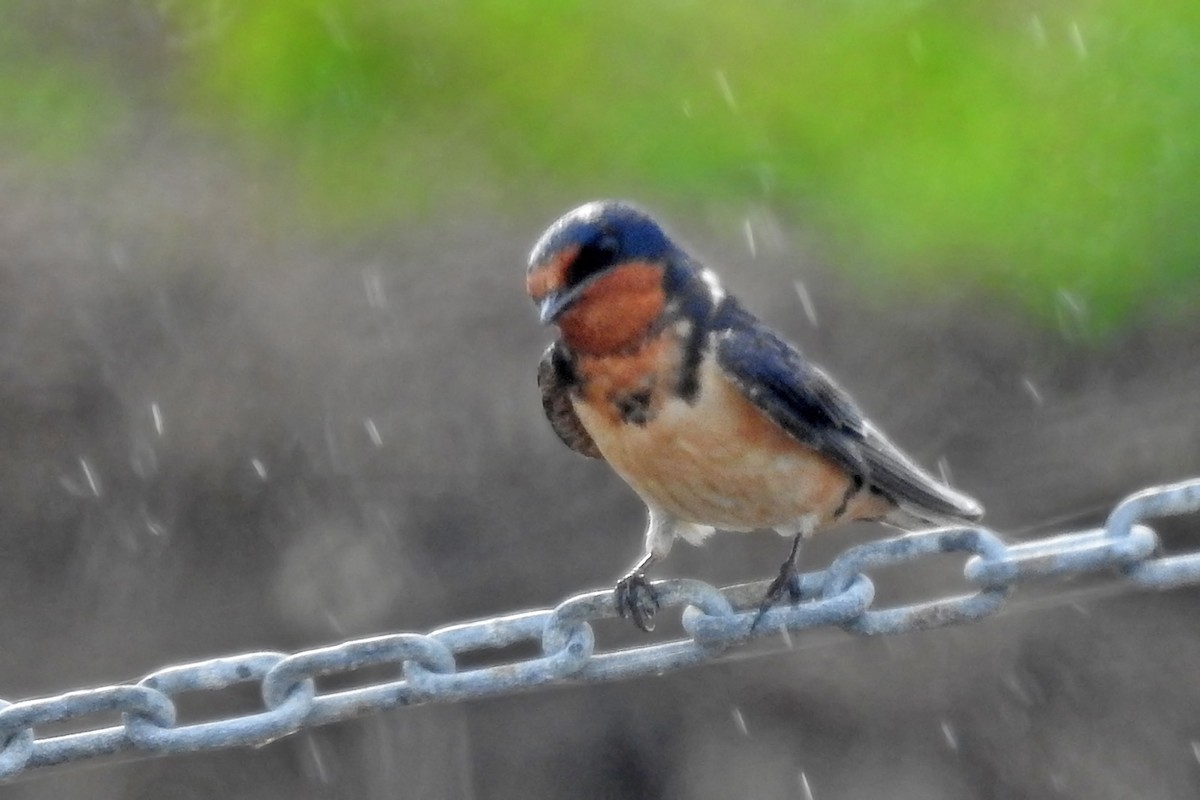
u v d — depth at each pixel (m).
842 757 13.84
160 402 14.09
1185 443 13.66
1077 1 16.89
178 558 13.66
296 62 17.45
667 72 17.12
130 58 17.56
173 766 13.73
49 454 13.89
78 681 13.38
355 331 14.43
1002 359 14.19
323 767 13.95
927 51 16.84
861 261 14.85
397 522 13.60
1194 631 13.91
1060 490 13.66
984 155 15.73
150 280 14.76
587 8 17.80
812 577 5.64
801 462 6.89
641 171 16.11
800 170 15.90
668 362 6.76
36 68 17.44
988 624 14.02
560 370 7.07
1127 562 5.38
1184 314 14.28
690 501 7.01
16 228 15.21
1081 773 13.66
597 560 13.37
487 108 16.97
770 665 13.99
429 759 13.97
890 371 14.13
